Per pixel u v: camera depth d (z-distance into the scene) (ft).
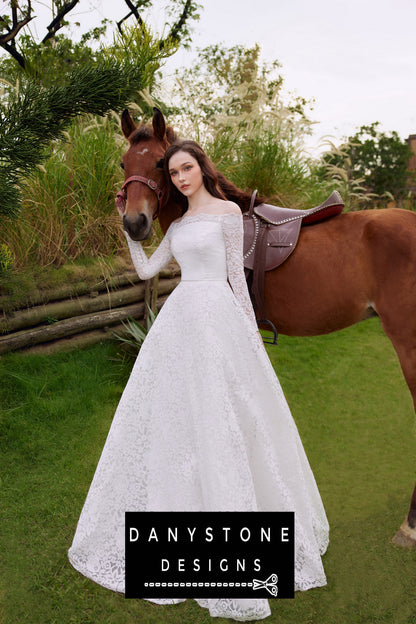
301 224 8.61
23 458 9.28
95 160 13.96
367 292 7.97
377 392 12.53
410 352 7.65
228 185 8.86
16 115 6.36
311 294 8.29
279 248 8.32
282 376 13.52
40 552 7.05
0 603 6.20
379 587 6.40
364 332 17.31
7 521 7.66
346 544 7.23
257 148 18.37
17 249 12.47
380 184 68.49
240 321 6.21
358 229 8.03
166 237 7.02
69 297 12.82
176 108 17.35
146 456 6.31
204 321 5.91
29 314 11.92
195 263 6.20
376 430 10.69
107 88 6.62
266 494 6.17
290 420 6.43
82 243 13.65
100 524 6.46
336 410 11.62
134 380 6.36
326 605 6.12
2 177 6.54
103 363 12.67
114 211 14.08
